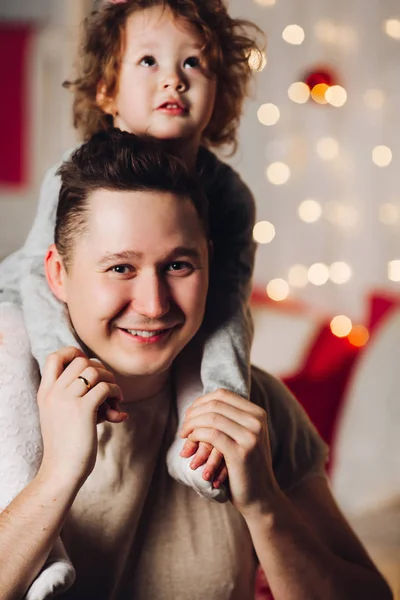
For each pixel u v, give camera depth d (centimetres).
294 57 402
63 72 432
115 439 115
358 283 406
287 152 407
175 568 119
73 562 115
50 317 113
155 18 135
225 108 149
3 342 114
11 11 433
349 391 303
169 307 105
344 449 291
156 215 104
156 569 119
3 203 434
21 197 435
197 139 138
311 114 406
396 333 307
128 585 118
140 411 116
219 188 130
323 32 398
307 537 118
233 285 124
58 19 433
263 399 130
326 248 410
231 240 128
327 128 404
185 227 105
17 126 432
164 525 119
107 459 115
